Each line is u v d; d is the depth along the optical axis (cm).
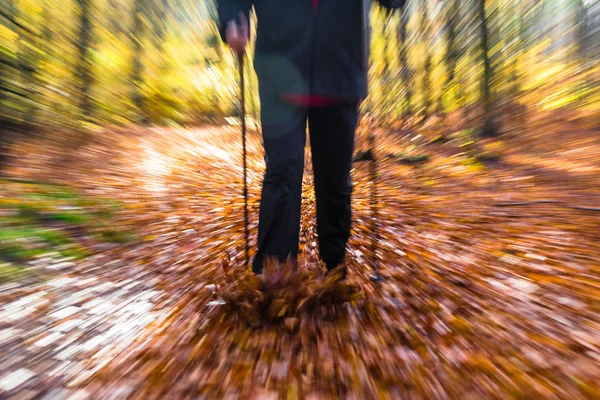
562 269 296
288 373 187
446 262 314
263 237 241
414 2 1095
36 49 714
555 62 1269
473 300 253
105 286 278
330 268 263
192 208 475
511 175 650
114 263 319
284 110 229
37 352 205
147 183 578
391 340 210
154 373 188
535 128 1038
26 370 191
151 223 416
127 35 1117
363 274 292
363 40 234
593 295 256
